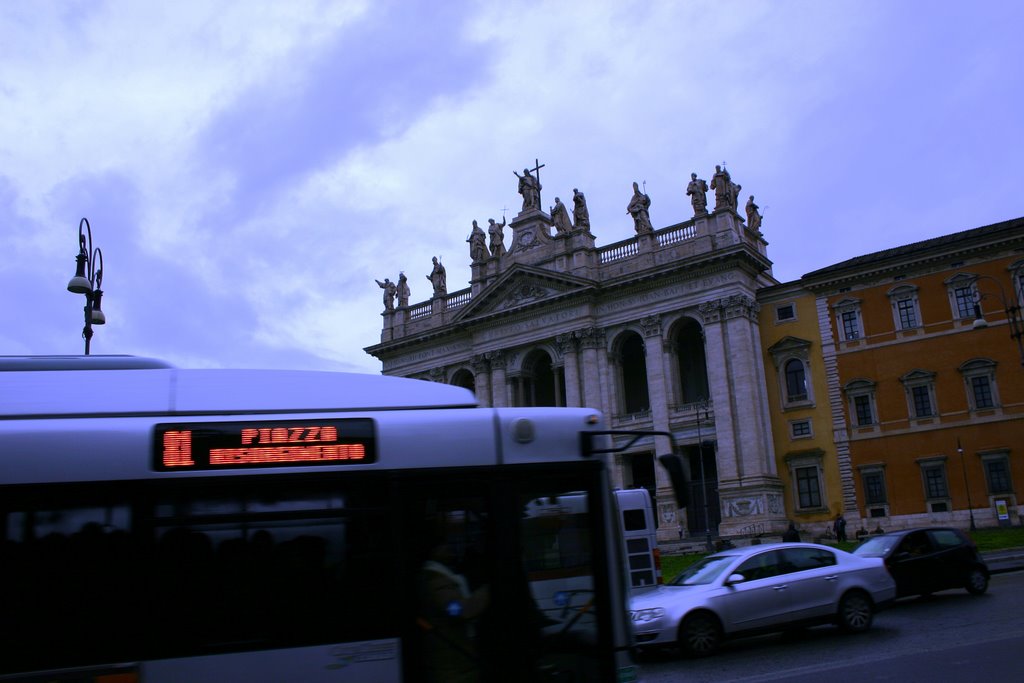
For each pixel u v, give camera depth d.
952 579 22.83
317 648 7.36
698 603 16.98
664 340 62.25
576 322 65.62
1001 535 44.22
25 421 7.41
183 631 7.14
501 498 8.16
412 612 7.64
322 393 8.30
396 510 7.83
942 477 53.34
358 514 7.74
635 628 17.05
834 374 57.97
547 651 7.95
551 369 74.31
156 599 7.15
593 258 66.62
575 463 8.48
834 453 57.19
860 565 18.39
